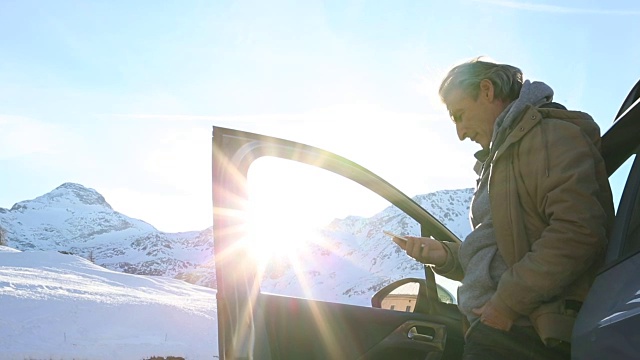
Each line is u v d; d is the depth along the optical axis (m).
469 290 1.94
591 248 1.67
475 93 2.04
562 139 1.77
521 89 1.92
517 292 1.70
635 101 1.88
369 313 2.53
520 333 1.78
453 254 2.29
